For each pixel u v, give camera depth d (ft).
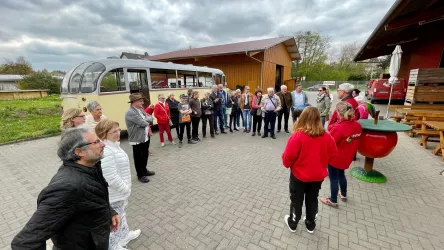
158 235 8.27
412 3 16.16
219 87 25.85
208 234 8.31
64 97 22.89
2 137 22.72
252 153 17.92
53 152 18.92
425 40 30.50
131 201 10.70
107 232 4.75
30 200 11.21
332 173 9.58
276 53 57.52
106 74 20.38
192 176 13.55
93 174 4.52
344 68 144.25
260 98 23.24
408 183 12.03
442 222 8.75
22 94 64.90
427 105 23.93
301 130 7.13
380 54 48.01
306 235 8.17
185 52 66.69
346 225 8.68
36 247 3.53
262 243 7.80
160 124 19.69
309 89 117.50
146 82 24.57
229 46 61.62
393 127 11.55
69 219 4.06
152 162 15.98
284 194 11.28
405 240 7.82
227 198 10.91
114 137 7.00
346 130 8.87
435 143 19.07
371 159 12.62
